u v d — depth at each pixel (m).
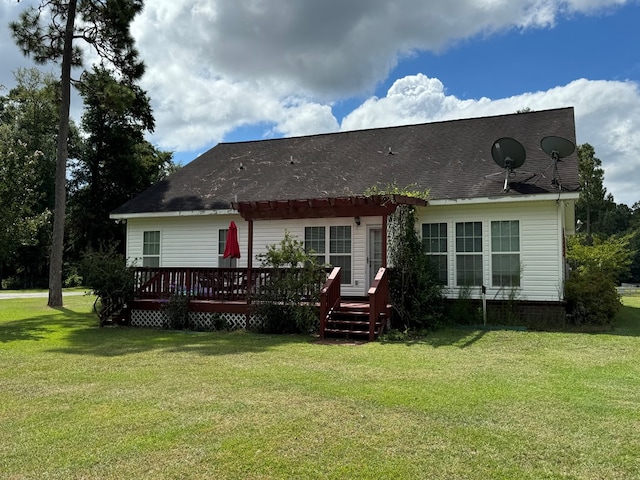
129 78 21.34
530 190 12.73
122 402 5.95
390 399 5.95
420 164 15.88
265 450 4.40
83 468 4.09
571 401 5.85
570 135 15.04
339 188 15.70
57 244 19.44
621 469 4.02
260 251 16.12
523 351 9.23
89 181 41.09
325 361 8.41
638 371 7.48
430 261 13.50
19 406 5.85
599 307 12.84
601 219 80.62
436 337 11.07
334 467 4.05
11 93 41.97
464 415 5.33
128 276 13.87
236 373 7.48
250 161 19.53
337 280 12.23
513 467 4.05
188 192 18.14
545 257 12.89
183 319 13.19
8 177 16.86
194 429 4.95
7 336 11.84
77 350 9.81
